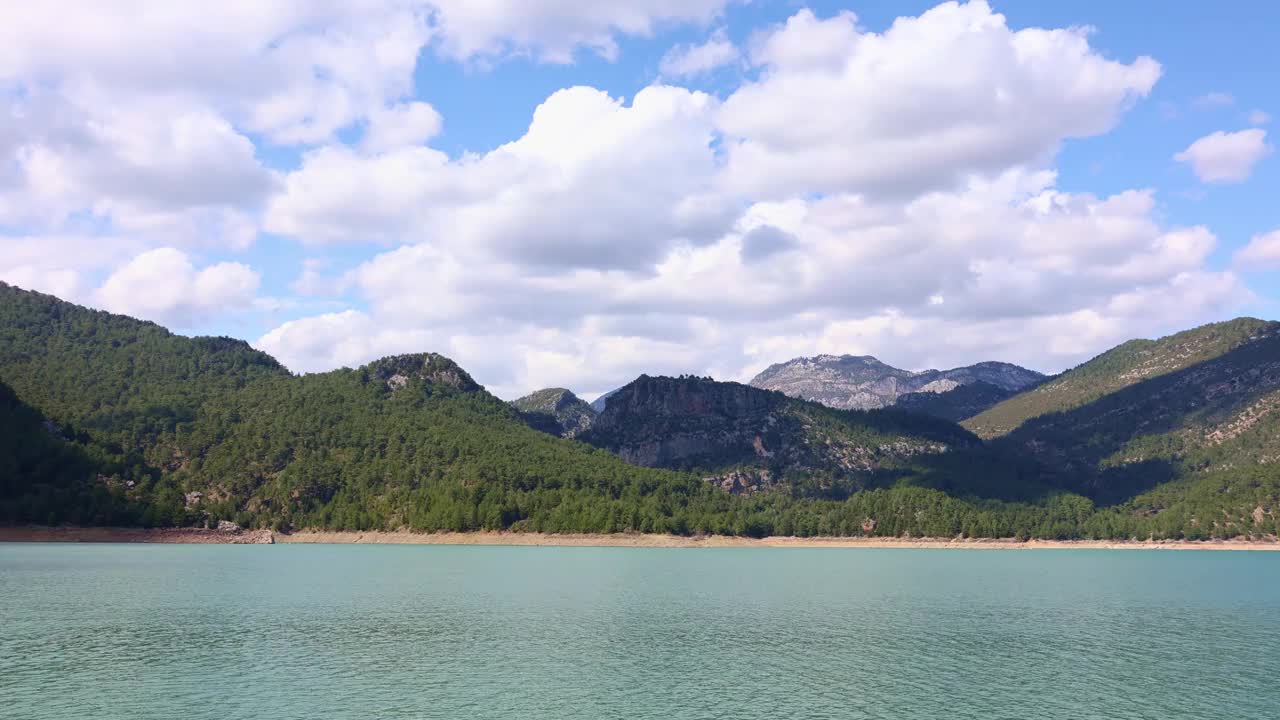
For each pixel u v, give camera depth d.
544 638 112.94
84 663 93.38
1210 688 88.62
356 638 111.00
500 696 82.38
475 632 116.88
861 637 116.56
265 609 135.25
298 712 76.19
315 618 127.00
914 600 161.62
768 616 136.00
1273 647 111.81
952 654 104.94
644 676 91.31
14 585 161.62
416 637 112.50
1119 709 80.62
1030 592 180.88
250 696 81.06
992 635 119.56
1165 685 89.69
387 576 195.62
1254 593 181.75
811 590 178.12
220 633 112.56
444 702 80.06
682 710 78.44
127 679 86.62
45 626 115.88
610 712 77.50
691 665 96.88
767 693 84.81
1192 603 161.62
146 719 73.25
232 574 191.12
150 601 141.50
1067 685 89.38
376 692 83.31
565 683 87.88
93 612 128.50
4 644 103.25
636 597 159.75
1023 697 84.44
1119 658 103.62
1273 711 80.19
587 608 142.75
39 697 79.56
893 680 90.81
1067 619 136.88
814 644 110.69
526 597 157.38
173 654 98.81
